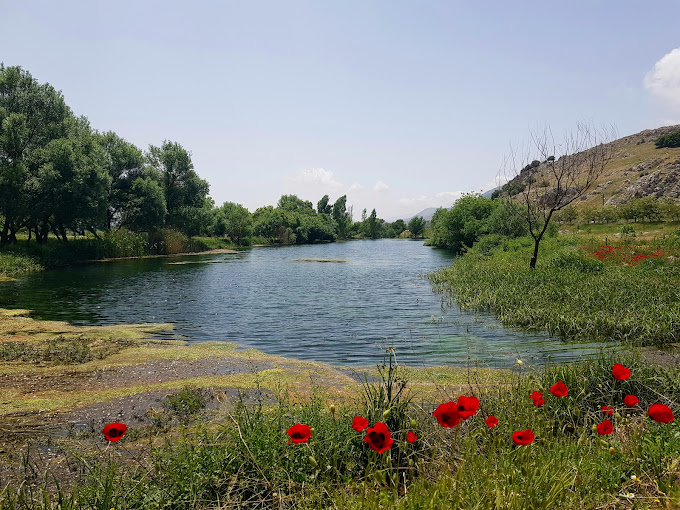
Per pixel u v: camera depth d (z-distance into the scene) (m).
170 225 52.34
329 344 12.16
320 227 95.62
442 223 55.75
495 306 15.83
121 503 3.51
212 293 22.19
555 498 3.00
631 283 15.66
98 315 16.59
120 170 44.25
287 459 3.94
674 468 3.45
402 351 11.10
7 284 24.58
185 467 3.89
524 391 5.34
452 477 3.33
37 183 31.23
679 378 6.35
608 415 4.91
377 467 3.82
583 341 11.21
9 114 32.12
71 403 7.39
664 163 91.56
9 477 4.79
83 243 40.03
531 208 26.56
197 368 9.70
